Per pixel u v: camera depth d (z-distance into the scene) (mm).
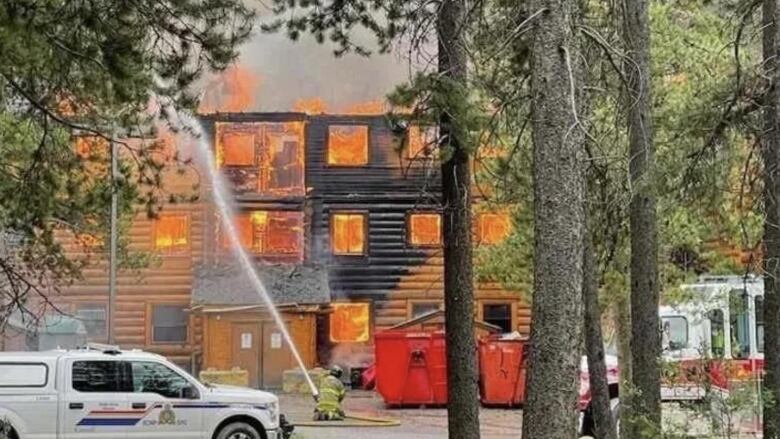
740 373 10977
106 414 15172
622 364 17641
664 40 15609
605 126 12969
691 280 17734
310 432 19594
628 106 10727
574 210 7672
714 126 11672
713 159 11812
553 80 7773
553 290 7602
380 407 25078
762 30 11117
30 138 11742
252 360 29578
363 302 31250
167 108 11312
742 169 12586
